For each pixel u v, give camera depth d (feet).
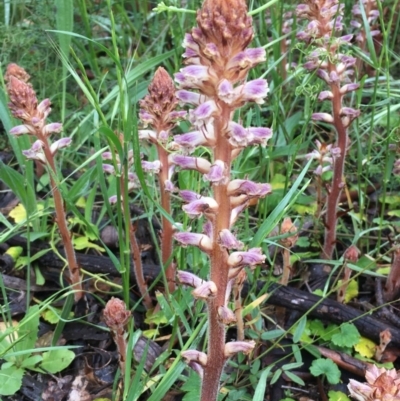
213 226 0.92
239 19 0.78
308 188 1.93
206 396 1.07
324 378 1.36
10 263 1.65
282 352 1.40
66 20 1.55
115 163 1.21
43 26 2.12
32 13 2.19
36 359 1.33
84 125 2.04
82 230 1.77
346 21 2.19
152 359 1.35
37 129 1.32
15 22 2.46
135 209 1.79
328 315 1.44
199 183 1.42
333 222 1.58
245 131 0.83
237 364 1.31
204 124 0.84
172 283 1.50
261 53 0.82
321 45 1.46
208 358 1.02
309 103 1.69
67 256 1.46
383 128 2.06
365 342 1.41
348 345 1.35
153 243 1.73
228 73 0.81
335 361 1.36
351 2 2.17
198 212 0.88
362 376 1.36
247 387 1.31
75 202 1.79
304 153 2.03
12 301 1.56
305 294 1.47
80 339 1.46
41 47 2.20
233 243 0.87
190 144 0.86
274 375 1.24
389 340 1.33
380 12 1.54
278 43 1.95
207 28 0.78
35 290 1.60
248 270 1.44
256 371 1.28
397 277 1.51
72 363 1.41
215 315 0.96
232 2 0.77
